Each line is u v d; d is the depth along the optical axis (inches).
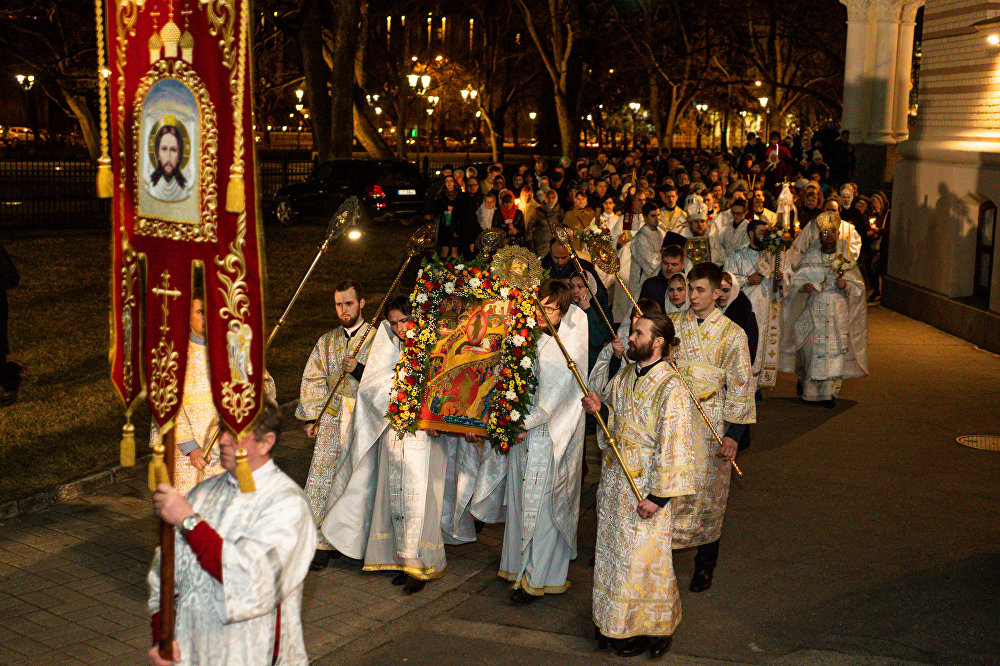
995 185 565.9
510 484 255.9
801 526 296.4
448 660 215.5
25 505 293.4
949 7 631.2
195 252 128.1
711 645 222.2
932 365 512.7
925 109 664.4
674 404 206.7
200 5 124.3
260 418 129.5
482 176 1040.2
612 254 257.1
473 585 259.6
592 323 322.7
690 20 1931.6
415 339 250.4
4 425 358.3
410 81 1807.3
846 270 422.6
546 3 1744.6
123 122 131.5
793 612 239.3
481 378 251.4
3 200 1141.7
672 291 276.7
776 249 413.1
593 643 224.4
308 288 660.7
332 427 272.2
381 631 230.2
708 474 245.8
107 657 211.2
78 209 1080.8
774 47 2000.5
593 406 223.3
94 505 302.4
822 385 432.1
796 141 1349.7
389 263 776.9
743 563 269.4
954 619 234.4
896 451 370.0
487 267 256.7
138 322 133.6
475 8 2175.2
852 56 960.3
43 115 2758.4
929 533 290.5
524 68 2261.3
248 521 142.4
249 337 126.8
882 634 226.8
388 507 259.4
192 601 143.2
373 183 1057.5
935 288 629.9
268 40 1589.6
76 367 442.3
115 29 129.5
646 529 211.6
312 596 249.6
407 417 247.6
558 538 249.3
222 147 124.6
